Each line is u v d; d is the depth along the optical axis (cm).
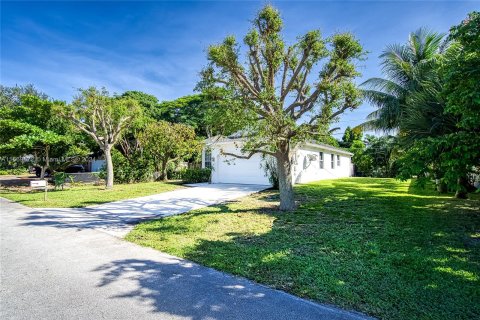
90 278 369
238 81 748
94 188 1484
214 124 759
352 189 1278
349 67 691
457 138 531
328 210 791
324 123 703
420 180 603
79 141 1836
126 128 1673
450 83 514
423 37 1327
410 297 306
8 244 521
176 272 387
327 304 297
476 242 500
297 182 1576
